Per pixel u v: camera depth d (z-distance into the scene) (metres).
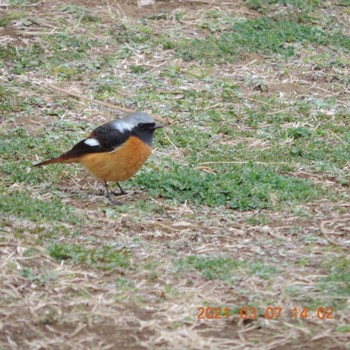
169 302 10.23
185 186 13.77
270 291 10.50
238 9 21.88
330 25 21.73
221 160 15.12
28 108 16.84
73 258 11.12
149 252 11.53
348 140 16.31
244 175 14.24
